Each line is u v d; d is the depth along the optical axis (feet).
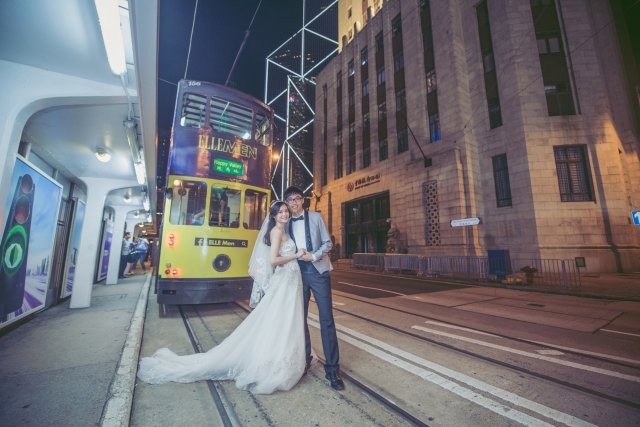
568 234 46.14
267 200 22.70
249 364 9.21
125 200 35.01
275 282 9.75
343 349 12.76
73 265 24.49
